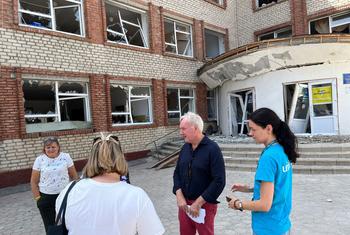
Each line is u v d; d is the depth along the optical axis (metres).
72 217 1.95
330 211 5.73
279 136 2.57
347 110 12.91
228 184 8.29
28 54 10.46
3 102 9.79
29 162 10.22
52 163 4.50
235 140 12.93
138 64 14.09
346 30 16.67
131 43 14.71
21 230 5.86
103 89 12.60
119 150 2.12
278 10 18.77
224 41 19.72
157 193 7.79
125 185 2.05
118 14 14.13
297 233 4.84
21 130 10.05
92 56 12.30
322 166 9.03
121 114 13.56
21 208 7.44
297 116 13.88
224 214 5.89
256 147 10.63
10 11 10.12
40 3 11.23
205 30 18.78
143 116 14.54
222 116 17.12
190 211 3.19
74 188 2.05
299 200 6.48
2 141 9.71
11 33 10.10
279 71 14.00
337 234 4.75
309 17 17.55
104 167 2.03
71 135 11.41
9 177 9.76
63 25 11.98
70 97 11.74
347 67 12.88
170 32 16.48
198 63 17.33
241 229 5.14
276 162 2.45
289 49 12.85
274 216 2.48
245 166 9.93
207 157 3.25
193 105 17.11
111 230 1.92
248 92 15.48
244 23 20.33
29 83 10.66
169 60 15.62
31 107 10.70
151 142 14.37
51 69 11.02
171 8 16.00
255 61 13.77
